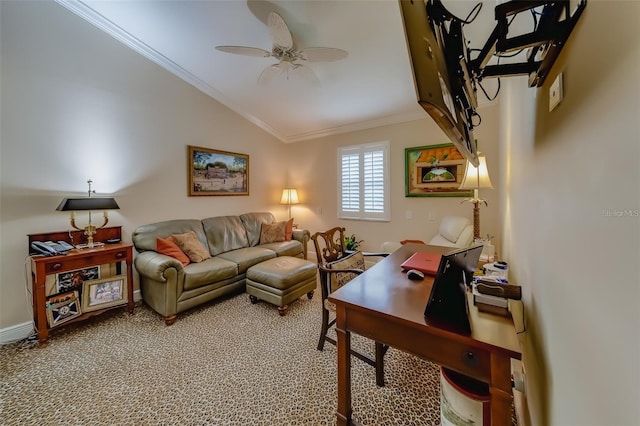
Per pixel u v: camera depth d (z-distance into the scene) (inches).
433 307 38.3
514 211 68.7
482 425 39.5
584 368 22.8
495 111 123.5
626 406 16.5
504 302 41.1
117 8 102.6
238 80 141.8
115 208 102.7
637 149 15.4
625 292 16.7
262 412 59.1
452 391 42.9
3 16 88.8
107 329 95.7
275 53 98.8
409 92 132.1
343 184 179.0
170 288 98.7
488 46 32.8
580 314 23.9
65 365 75.9
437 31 32.0
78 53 105.3
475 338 33.9
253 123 180.1
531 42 29.0
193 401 62.4
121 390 66.2
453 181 137.1
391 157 158.1
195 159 146.6
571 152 26.4
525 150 51.9
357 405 60.2
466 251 40.9
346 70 118.9
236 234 152.6
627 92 16.5
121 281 105.0
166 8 100.3
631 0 16.1
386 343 42.4
